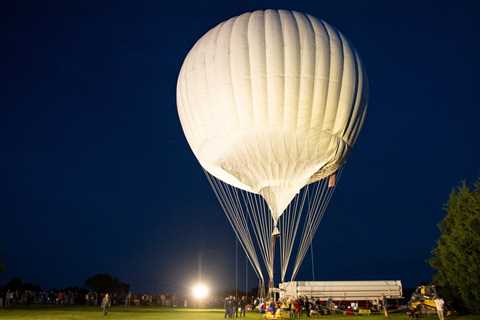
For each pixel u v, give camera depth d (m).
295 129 26.70
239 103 26.67
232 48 26.98
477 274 28.12
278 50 26.52
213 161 29.20
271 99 26.42
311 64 26.53
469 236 28.89
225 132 27.45
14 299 49.78
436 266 30.84
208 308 46.78
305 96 26.47
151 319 27.70
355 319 29.14
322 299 35.47
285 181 28.30
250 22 27.62
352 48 28.20
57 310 36.06
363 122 29.31
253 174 28.38
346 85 27.19
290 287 35.53
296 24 27.34
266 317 27.47
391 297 35.78
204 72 27.70
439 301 26.39
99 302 51.56
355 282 35.84
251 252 29.84
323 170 29.73
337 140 27.70
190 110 28.80
